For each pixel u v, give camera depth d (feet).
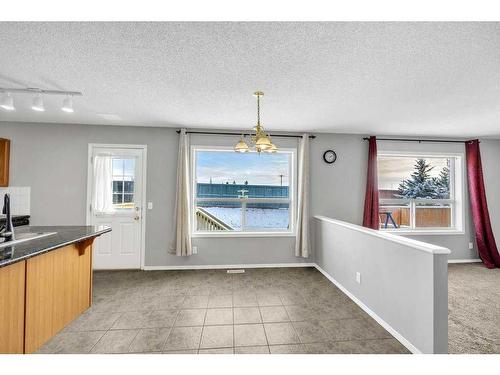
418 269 6.29
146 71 7.12
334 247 11.13
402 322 6.82
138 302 9.21
